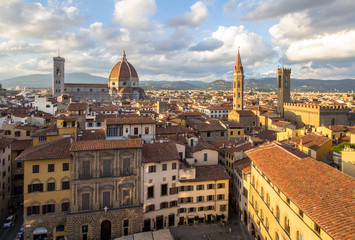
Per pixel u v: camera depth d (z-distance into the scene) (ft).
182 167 229.66
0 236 207.92
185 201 227.40
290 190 130.31
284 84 626.23
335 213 102.06
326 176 132.46
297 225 127.24
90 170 197.57
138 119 280.92
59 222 197.36
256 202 197.88
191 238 204.74
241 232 215.31
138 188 208.54
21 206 260.42
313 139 238.68
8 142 256.73
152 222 214.48
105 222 200.85
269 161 174.91
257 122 550.77
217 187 232.12
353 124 522.47
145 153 219.00
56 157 193.88
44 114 456.86
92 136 260.83
